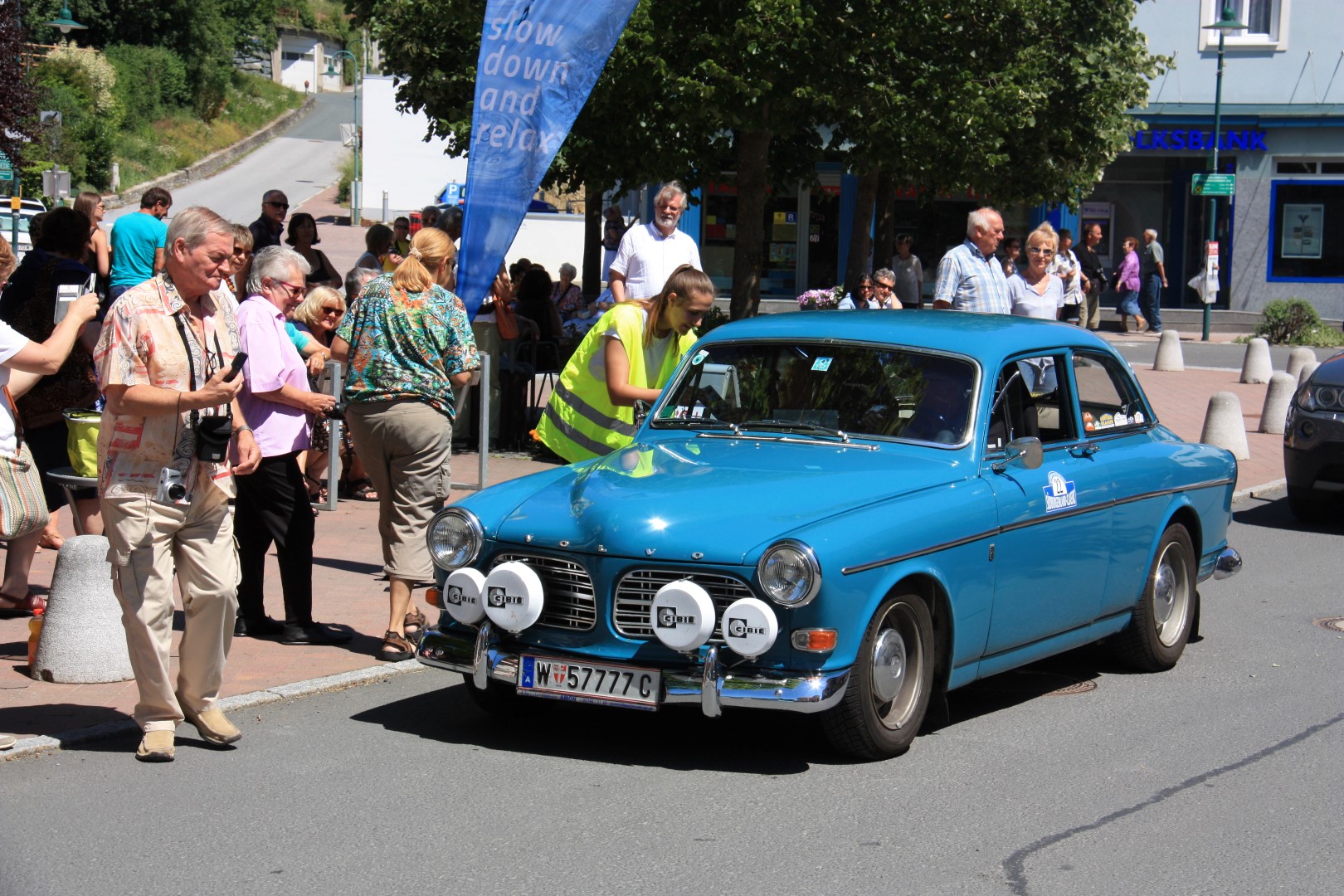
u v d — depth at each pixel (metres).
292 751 5.74
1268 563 10.20
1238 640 8.02
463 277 8.96
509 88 8.81
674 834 4.86
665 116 13.95
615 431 7.39
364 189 50.97
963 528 5.83
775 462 6.16
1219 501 7.81
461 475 12.12
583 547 5.56
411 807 5.09
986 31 15.30
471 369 6.95
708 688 5.28
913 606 5.69
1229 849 4.81
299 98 88.19
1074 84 19.98
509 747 5.84
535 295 14.85
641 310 7.32
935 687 5.96
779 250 32.09
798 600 5.19
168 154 61.16
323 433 10.91
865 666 5.44
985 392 6.34
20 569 7.64
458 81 16.89
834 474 5.94
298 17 101.12
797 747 5.89
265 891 4.34
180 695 5.75
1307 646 7.87
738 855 4.67
